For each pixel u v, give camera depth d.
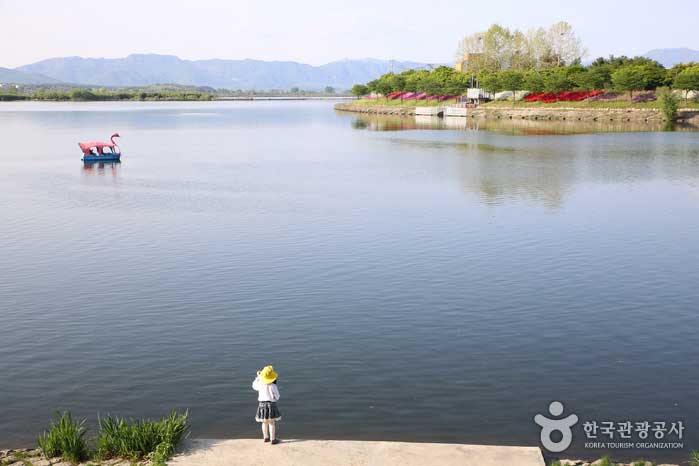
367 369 23.19
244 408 20.47
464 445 17.11
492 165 80.44
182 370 23.23
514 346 25.16
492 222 46.94
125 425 17.81
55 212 52.50
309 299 30.58
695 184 64.12
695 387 21.81
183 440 17.45
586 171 74.12
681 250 38.84
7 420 19.88
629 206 53.16
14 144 115.12
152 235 43.81
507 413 20.12
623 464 16.67
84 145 87.69
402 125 161.12
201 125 170.12
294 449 16.84
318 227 45.66
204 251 39.41
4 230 45.88
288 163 85.00
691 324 27.25
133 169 80.19
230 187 65.00
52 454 17.05
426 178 70.06
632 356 24.23
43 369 23.42
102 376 22.83
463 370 23.09
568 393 21.44
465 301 30.16
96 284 33.22
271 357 24.30
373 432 19.05
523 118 172.25
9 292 32.09
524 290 31.61
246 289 32.09
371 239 41.88
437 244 40.47
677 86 150.38
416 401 20.86
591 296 30.72
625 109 154.62
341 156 92.62
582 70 178.25
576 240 41.31
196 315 28.69
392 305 29.67
